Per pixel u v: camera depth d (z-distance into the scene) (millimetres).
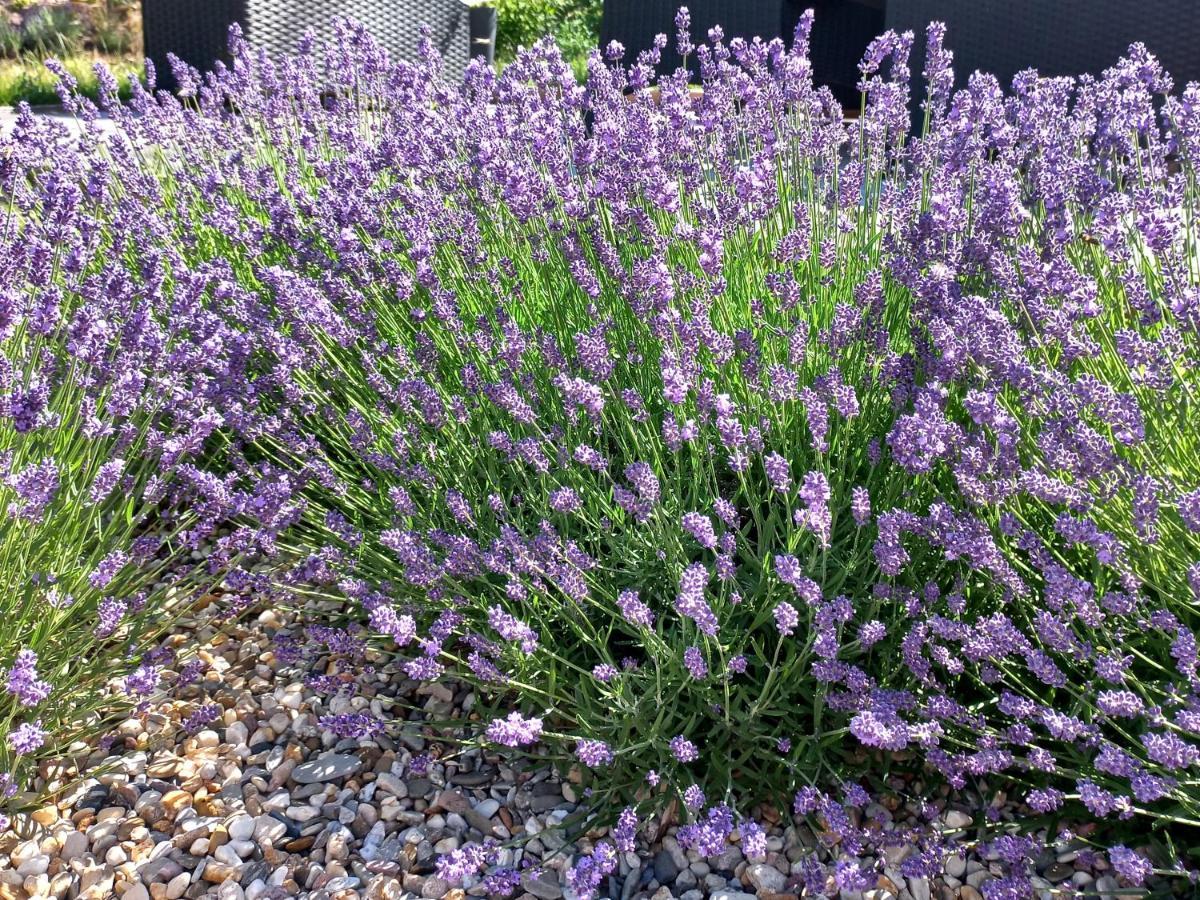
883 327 2143
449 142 3061
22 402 1835
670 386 1775
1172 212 1812
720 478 2352
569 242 2475
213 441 2900
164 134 3678
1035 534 1749
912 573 1881
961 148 2510
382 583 2221
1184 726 1399
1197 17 4758
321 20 7676
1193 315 1717
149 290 2404
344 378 2445
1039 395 1701
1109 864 1702
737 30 6184
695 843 1625
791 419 2178
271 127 3787
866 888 1699
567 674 2068
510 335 2160
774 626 2008
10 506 1825
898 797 1870
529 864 1813
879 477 2115
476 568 2016
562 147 2770
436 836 1884
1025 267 1906
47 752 2033
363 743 2105
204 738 2119
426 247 2479
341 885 1779
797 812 1808
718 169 2779
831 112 2982
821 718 1836
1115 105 2504
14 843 1872
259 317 2422
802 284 2447
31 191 3031
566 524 2176
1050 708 1611
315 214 2705
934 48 2871
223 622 2307
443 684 2238
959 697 1928
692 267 2621
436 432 2480
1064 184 2250
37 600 1979
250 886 1787
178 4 7457
